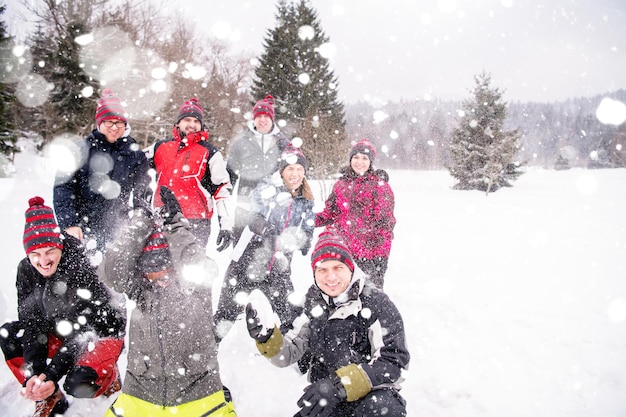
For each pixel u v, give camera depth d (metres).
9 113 18.92
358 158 3.76
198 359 2.22
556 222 10.55
